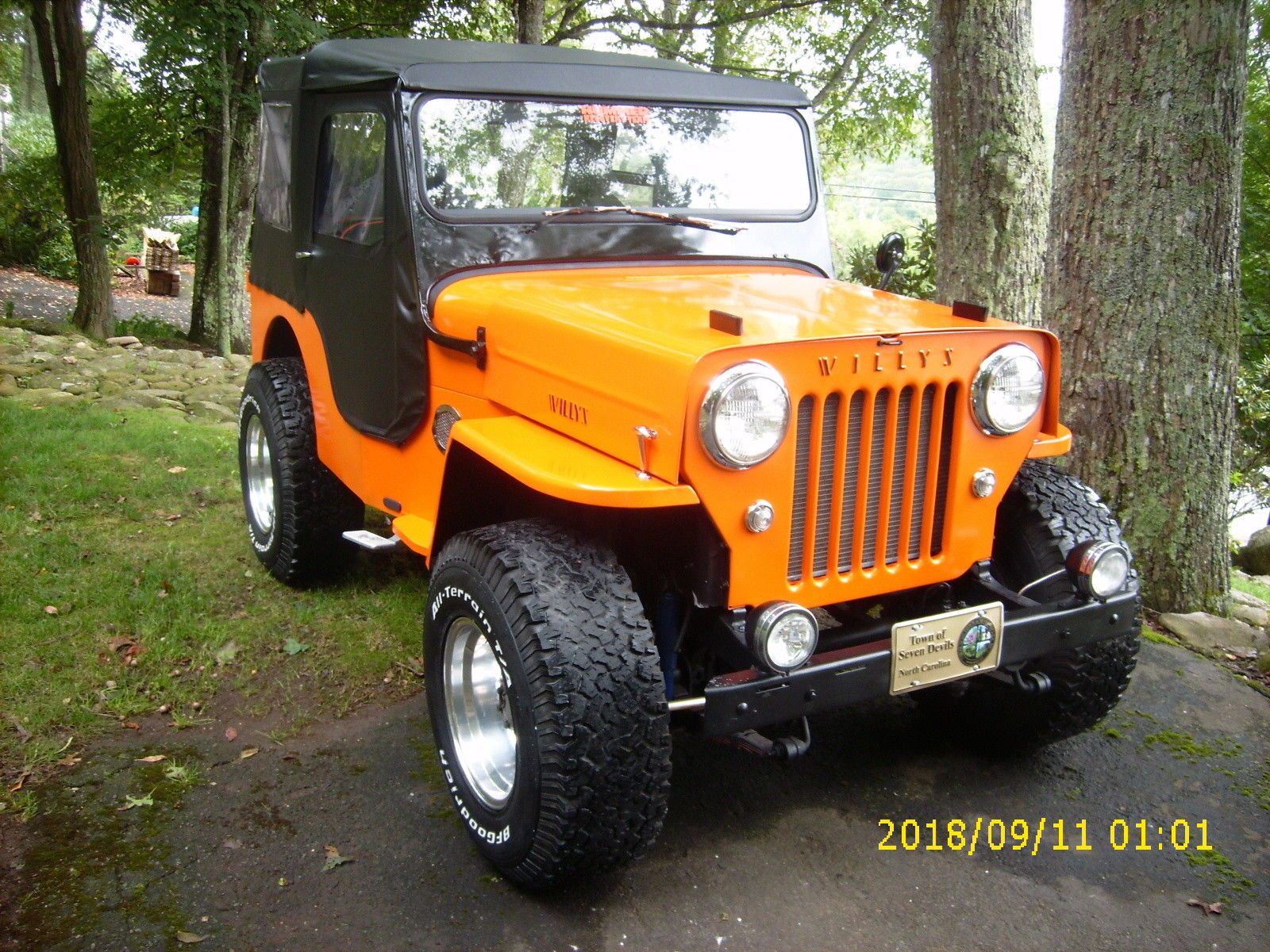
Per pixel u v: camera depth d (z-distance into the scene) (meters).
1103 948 2.60
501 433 2.82
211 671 3.80
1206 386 4.51
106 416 7.05
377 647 4.04
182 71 11.66
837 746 3.50
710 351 2.40
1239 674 4.12
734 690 2.51
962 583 3.11
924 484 2.83
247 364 11.16
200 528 5.16
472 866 2.85
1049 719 3.23
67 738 3.35
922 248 8.50
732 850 2.94
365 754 3.37
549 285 3.25
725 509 2.52
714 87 3.82
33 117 29.11
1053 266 4.80
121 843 2.88
